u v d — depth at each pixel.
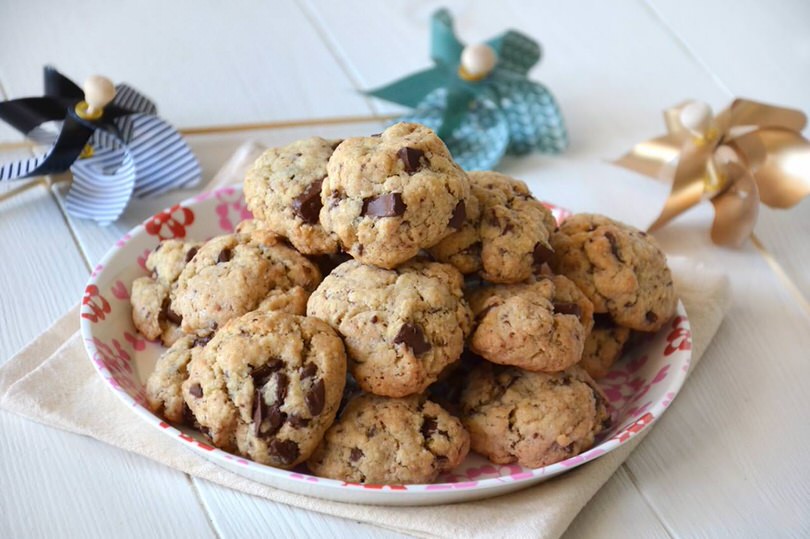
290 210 0.50
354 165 0.47
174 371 0.48
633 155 0.67
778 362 0.56
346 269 0.48
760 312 0.59
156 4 0.76
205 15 0.76
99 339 0.50
